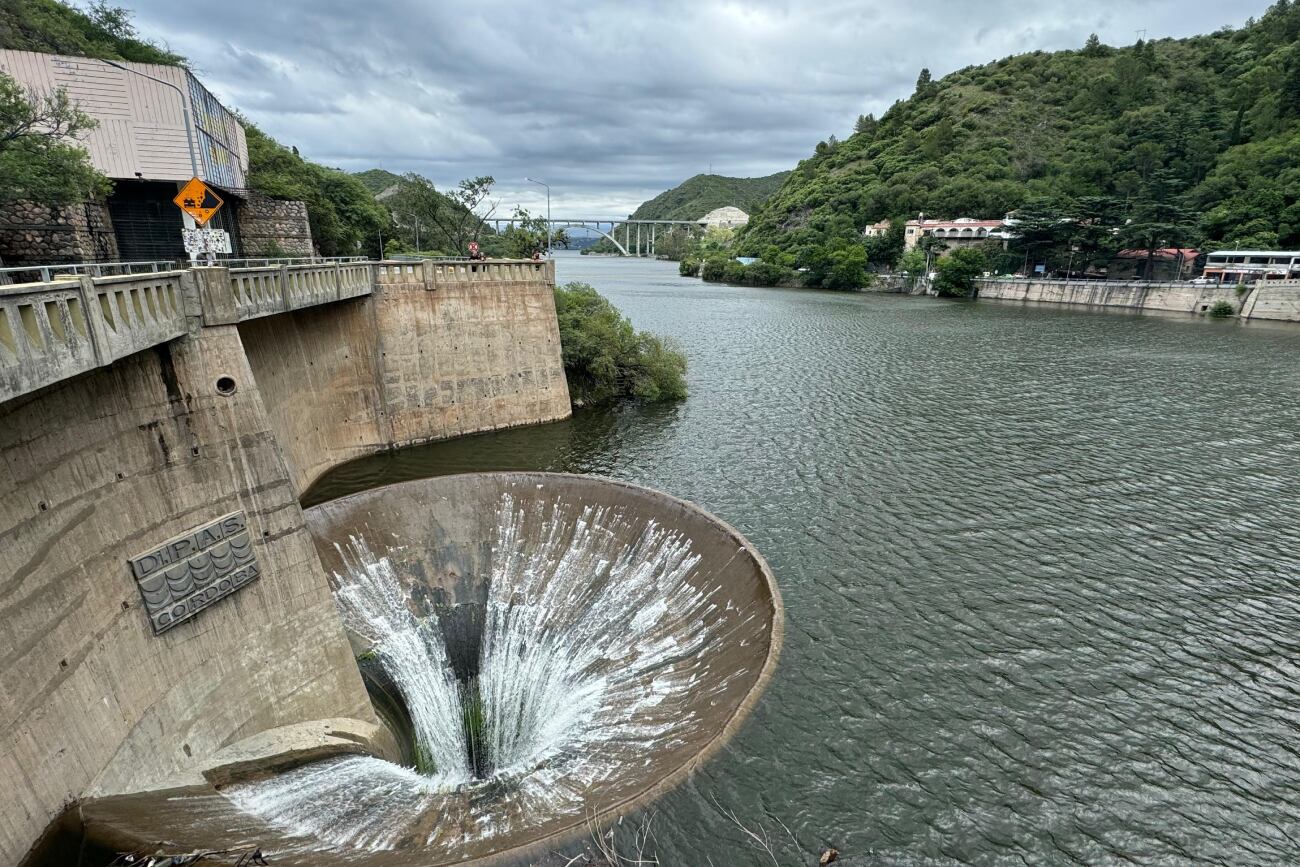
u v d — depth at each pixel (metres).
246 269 32.06
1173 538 35.47
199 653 20.86
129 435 19.59
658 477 46.12
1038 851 18.36
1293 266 122.69
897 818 19.06
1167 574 31.98
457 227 95.12
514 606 31.44
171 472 20.62
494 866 15.82
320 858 16.44
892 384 71.00
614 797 18.52
